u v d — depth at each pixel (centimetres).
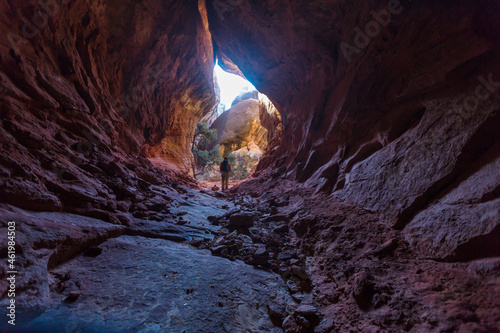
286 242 361
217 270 259
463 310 148
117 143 604
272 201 586
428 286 182
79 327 158
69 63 430
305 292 231
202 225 414
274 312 199
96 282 209
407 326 156
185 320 179
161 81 923
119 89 677
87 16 485
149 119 892
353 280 216
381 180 351
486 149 241
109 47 603
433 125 316
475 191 217
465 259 189
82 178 332
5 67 293
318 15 546
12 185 215
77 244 238
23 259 173
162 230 351
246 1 652
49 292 177
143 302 193
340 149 547
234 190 945
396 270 215
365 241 274
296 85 798
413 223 259
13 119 283
